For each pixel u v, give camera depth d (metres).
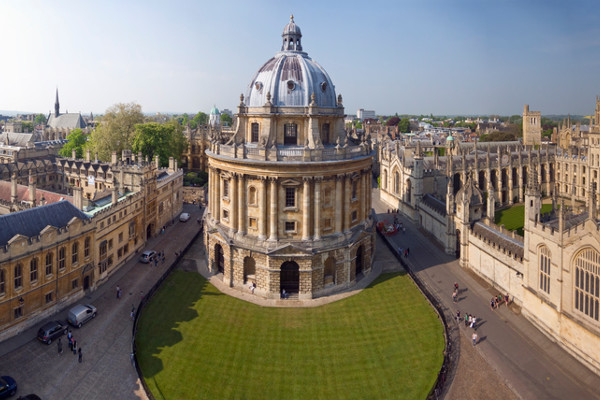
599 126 139.38
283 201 70.75
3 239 58.69
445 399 47.62
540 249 60.25
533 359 54.38
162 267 84.12
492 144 185.62
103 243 76.56
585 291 52.19
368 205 82.25
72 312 61.88
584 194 139.00
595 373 51.03
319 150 69.62
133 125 152.75
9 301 57.53
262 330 62.12
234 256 74.06
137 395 48.28
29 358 53.78
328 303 70.12
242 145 70.69
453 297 70.81
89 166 134.50
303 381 51.34
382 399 48.00
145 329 61.47
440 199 109.38
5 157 148.75
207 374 52.28
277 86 74.50
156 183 103.19
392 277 79.69
